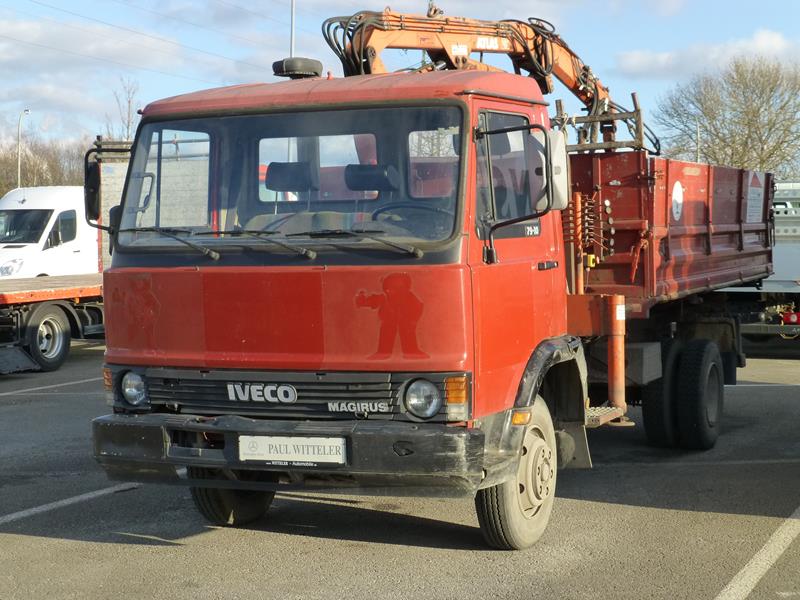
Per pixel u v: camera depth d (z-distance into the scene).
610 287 8.48
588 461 6.84
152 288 5.82
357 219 5.54
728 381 10.67
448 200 5.43
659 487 7.99
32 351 16.31
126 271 5.91
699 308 10.43
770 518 7.00
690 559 6.05
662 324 9.38
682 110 65.06
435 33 8.48
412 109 5.60
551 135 5.79
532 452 6.23
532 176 6.28
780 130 62.75
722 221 10.59
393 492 5.42
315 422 5.44
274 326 5.52
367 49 8.02
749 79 63.06
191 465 5.61
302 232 5.59
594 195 8.39
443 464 5.20
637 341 8.95
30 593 5.54
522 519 6.14
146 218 6.01
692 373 9.36
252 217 5.78
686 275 9.45
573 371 6.79
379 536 6.64
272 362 5.52
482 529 6.15
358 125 5.67
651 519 7.00
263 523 7.03
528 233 6.25
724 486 8.00
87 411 12.25
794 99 62.66
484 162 5.67
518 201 6.08
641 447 9.71
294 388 5.49
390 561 6.07
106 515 7.26
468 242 5.41
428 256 5.32
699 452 9.45
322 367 5.43
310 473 5.47
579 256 7.96
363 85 5.83
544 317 6.42
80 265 23.08
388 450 5.25
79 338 17.67
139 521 7.09
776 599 5.32
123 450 5.79
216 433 5.58
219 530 6.85
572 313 7.70
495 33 8.87
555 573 5.79
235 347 5.61
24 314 16.31
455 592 5.47
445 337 5.29
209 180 5.92
